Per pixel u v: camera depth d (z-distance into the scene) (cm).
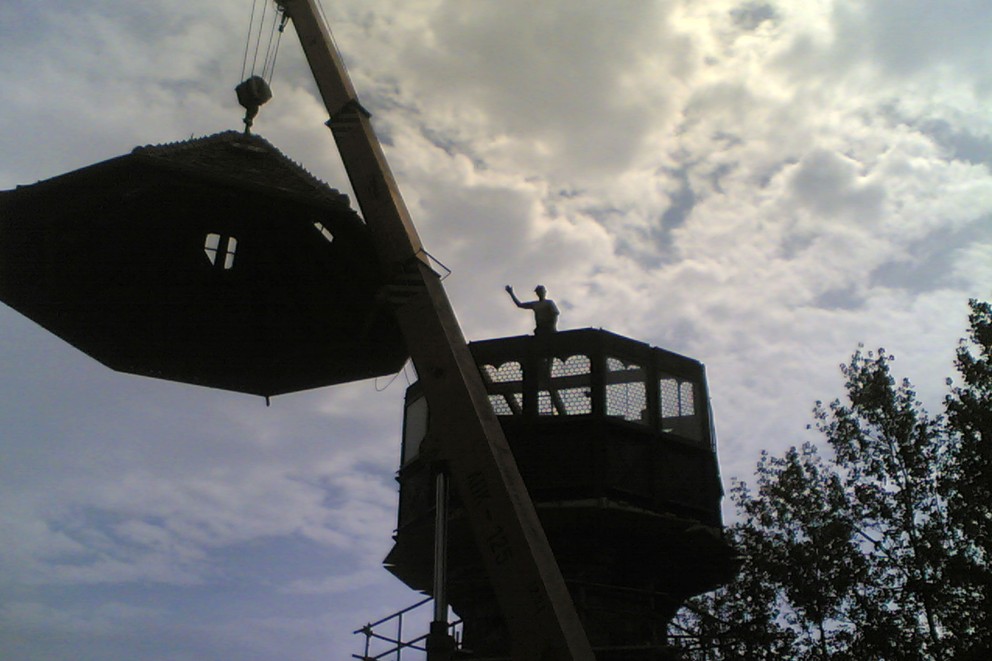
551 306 2241
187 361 1883
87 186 1531
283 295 1762
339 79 1705
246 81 1772
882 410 3172
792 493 3225
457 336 1387
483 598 2111
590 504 2002
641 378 2169
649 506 2077
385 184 1559
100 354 1845
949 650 2723
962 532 2842
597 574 2114
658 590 2256
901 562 2905
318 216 1628
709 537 2112
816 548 3006
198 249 1677
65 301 1706
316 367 1919
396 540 2214
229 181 1562
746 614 3041
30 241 1588
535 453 2066
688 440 2166
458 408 1306
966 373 2948
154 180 1538
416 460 2203
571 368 2131
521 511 1230
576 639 1148
